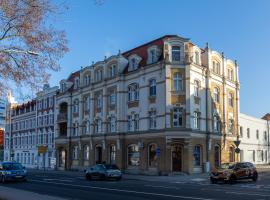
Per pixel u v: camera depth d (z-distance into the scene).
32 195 21.27
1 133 29.17
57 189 26.25
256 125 64.56
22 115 83.31
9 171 34.12
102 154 52.22
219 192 22.64
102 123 52.78
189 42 44.62
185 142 42.09
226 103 50.81
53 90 69.12
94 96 55.44
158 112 44.00
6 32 14.45
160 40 48.34
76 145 59.47
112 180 37.06
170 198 19.30
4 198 19.42
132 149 47.81
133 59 49.03
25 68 15.31
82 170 57.03
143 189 25.47
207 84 46.56
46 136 71.00
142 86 46.62
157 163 43.34
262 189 24.97
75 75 63.97
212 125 46.97
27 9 14.31
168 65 43.19
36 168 72.06
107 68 52.97
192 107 43.41
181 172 41.97
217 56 49.78
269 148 68.38
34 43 14.95
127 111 49.06
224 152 49.16
